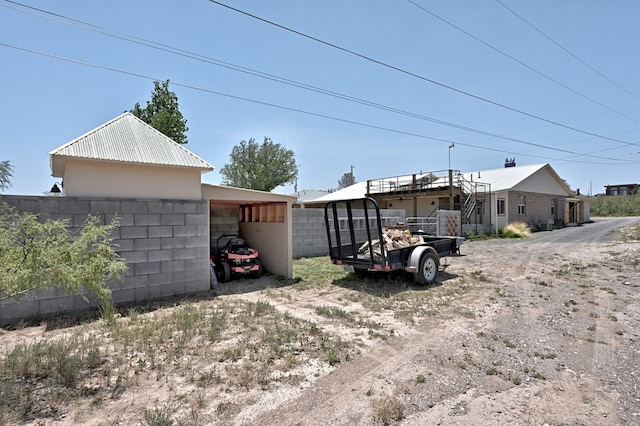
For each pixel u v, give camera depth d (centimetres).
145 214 658
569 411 297
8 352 405
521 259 1148
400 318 553
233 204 1041
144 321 518
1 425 266
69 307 572
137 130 731
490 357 407
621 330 492
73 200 586
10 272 320
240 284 823
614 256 1121
